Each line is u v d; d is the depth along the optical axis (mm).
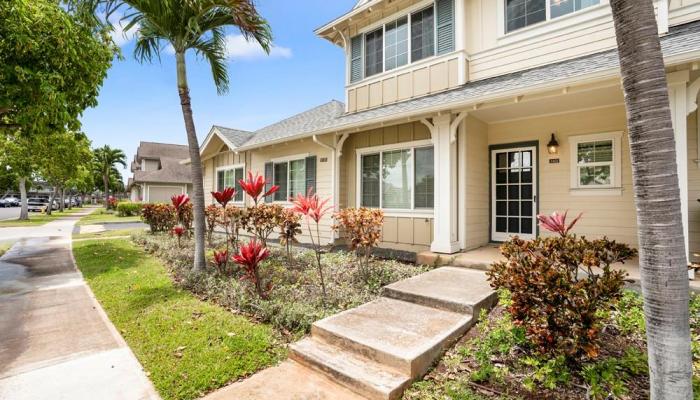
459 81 7672
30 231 15055
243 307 4426
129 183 38750
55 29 5855
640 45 1784
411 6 8523
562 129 6621
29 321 4215
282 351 3408
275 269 6121
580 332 2465
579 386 2504
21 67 5543
